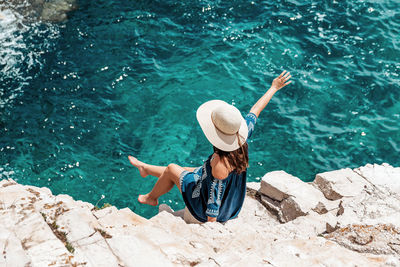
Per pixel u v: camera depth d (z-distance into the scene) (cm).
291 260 343
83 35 1428
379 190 587
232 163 396
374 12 1448
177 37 1405
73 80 1269
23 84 1252
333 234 435
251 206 623
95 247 337
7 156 1072
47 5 1531
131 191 1005
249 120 467
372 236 412
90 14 1518
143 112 1175
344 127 1111
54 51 1365
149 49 1369
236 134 392
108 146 1095
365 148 1061
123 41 1402
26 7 1517
